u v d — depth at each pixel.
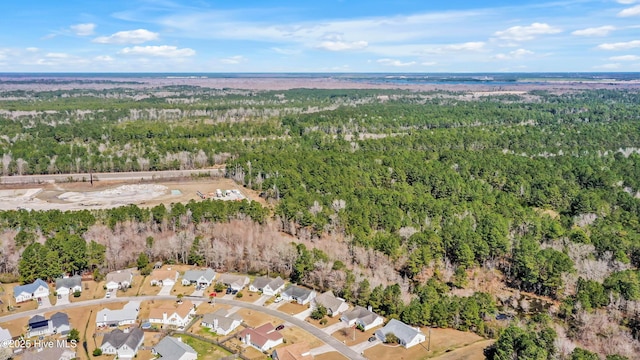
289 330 103.88
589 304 108.12
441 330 105.00
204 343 99.19
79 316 108.75
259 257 135.75
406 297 114.38
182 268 134.25
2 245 134.38
